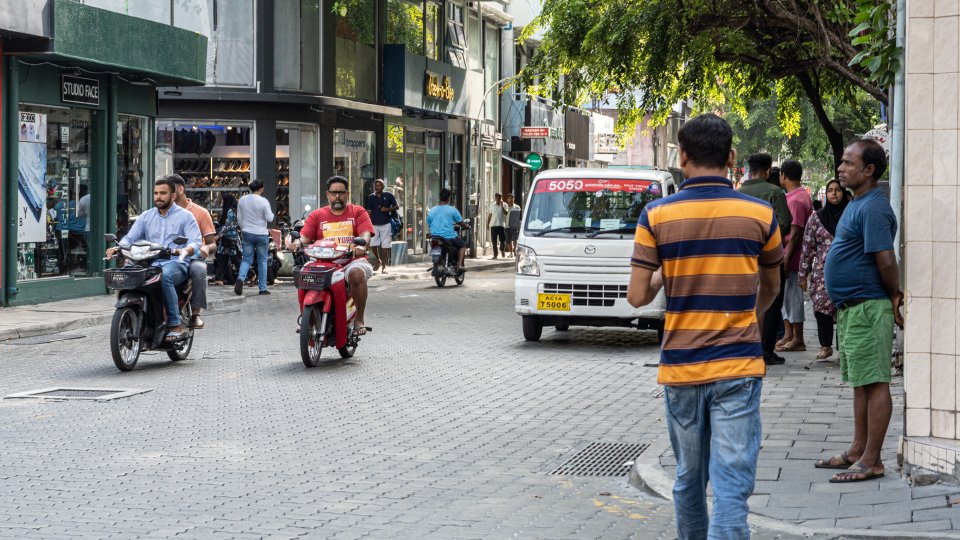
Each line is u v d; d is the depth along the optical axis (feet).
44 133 67.77
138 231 45.11
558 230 51.29
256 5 96.58
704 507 17.30
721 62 75.05
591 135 198.08
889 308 24.30
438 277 88.43
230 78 96.27
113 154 73.72
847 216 24.56
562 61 75.41
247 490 24.84
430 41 128.77
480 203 145.89
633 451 29.78
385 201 100.99
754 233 16.74
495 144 151.33
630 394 38.93
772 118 145.79
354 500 24.06
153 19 91.40
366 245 45.73
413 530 21.67
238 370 43.78
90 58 67.36
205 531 21.40
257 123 96.84
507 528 21.94
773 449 27.68
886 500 22.70
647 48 67.21
